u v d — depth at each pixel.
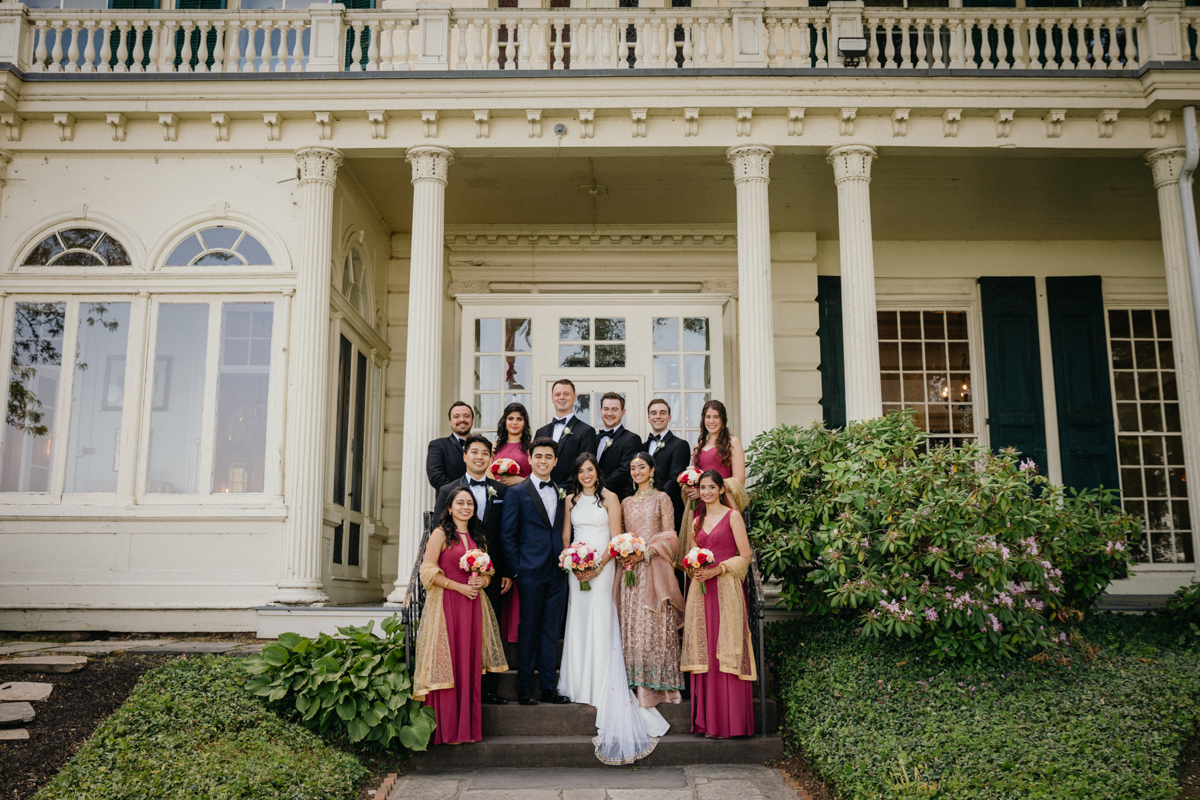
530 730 5.64
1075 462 10.50
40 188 8.30
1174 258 8.11
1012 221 10.52
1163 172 8.23
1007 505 5.75
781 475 6.71
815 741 5.20
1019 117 8.27
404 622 5.53
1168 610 7.15
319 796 4.58
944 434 10.78
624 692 5.57
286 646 5.68
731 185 9.58
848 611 6.51
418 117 8.24
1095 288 10.86
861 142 8.21
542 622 5.80
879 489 6.10
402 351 10.53
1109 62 8.34
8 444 8.00
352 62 8.34
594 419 10.18
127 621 7.65
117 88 8.11
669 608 5.79
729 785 5.03
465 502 5.60
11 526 7.79
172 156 8.34
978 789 4.43
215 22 8.39
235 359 8.12
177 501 7.87
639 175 9.27
